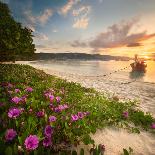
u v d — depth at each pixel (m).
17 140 3.72
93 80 19.83
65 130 4.63
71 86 12.23
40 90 8.73
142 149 5.07
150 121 7.05
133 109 8.71
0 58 23.59
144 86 18.30
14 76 12.34
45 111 5.50
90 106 7.51
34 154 3.29
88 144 4.57
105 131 5.66
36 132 4.07
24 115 4.99
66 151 4.07
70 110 6.36
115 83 18.91
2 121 4.30
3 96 6.62
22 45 23.16
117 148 4.85
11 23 21.55
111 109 7.64
